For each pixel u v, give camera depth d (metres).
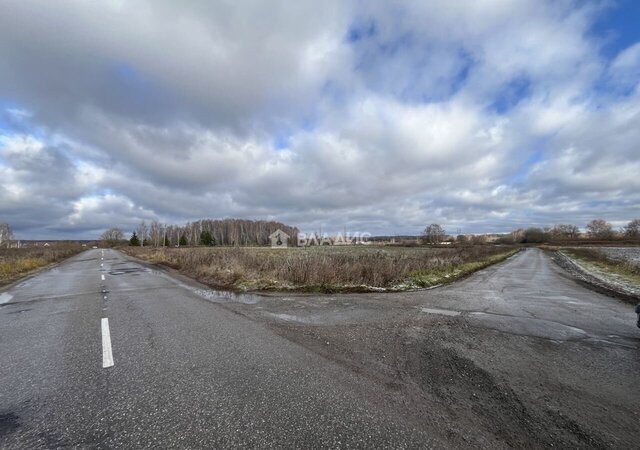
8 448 2.27
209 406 2.84
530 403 2.97
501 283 12.81
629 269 17.56
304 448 2.27
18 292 9.81
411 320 6.09
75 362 3.90
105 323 5.78
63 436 2.42
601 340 4.97
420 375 3.55
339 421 2.61
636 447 2.34
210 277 12.98
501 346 4.60
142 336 4.97
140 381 3.36
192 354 4.16
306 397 3.01
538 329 5.57
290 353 4.21
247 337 4.91
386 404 2.89
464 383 3.37
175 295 8.94
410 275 12.96
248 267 13.41
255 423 2.58
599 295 9.68
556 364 3.95
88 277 13.77
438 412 2.78
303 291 9.76
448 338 4.95
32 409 2.80
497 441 2.38
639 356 4.28
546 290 10.77
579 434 2.49
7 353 4.24
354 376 3.50
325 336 5.00
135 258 30.91
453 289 10.70
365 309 7.11
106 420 2.63
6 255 29.14
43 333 5.16
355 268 11.80
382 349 4.41
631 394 3.19
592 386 3.36
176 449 2.26
